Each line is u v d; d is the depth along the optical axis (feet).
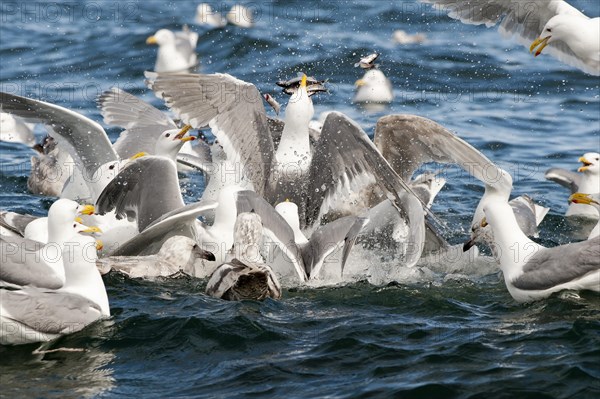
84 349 37.83
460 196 62.59
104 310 39.83
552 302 41.47
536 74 89.45
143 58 93.86
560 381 34.65
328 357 37.11
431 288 45.16
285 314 41.24
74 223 43.65
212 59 93.20
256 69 89.97
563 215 59.62
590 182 59.77
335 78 88.02
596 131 77.41
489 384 34.58
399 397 33.88
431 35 98.99
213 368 36.42
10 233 47.55
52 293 38.60
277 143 56.65
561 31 56.29
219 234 47.80
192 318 39.83
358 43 95.40
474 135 75.87
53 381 35.32
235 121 50.98
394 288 44.86
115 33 99.60
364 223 45.32
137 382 35.32
